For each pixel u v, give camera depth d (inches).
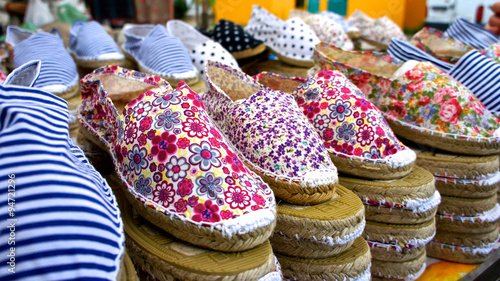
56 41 45.4
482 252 39.6
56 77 39.6
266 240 22.7
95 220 17.1
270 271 21.2
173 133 23.1
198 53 51.7
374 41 74.4
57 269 15.5
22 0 81.3
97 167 30.4
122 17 81.4
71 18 76.5
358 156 32.4
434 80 40.7
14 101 17.7
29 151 16.7
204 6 82.3
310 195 26.7
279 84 40.6
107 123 27.6
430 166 39.6
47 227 15.8
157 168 22.7
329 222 25.1
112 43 50.8
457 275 37.7
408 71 41.5
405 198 31.7
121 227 19.0
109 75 30.6
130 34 56.2
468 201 39.4
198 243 21.3
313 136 29.2
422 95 40.5
